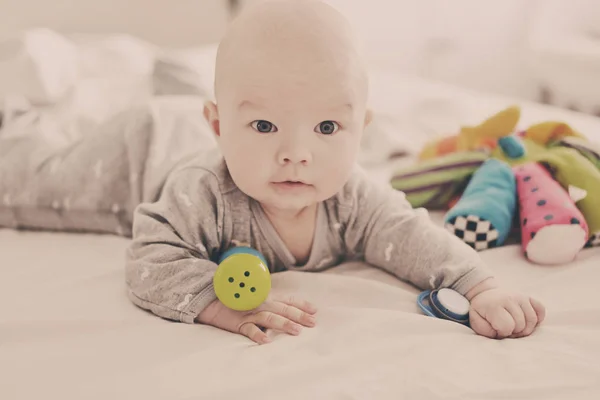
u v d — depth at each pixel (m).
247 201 0.74
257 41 0.60
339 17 0.63
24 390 0.54
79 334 0.64
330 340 0.61
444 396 0.51
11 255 0.86
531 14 2.47
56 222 0.97
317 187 0.66
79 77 1.67
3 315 0.67
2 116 1.13
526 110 1.44
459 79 2.66
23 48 1.49
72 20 2.16
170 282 0.68
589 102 2.09
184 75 1.39
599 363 0.56
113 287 0.75
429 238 0.74
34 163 0.96
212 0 2.33
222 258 0.73
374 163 1.19
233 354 0.59
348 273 0.80
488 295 0.67
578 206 0.85
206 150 0.90
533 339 0.62
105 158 0.94
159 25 2.30
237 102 0.61
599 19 2.36
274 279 0.75
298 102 0.60
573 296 0.71
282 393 0.52
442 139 1.10
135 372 0.56
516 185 0.89
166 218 0.73
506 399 0.51
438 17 2.59
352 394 0.52
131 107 1.00
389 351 0.58
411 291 0.75
